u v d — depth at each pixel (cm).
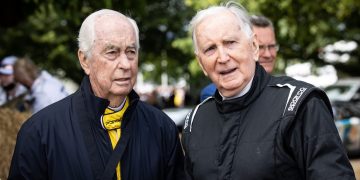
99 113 274
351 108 948
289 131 247
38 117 281
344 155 242
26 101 513
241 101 260
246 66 264
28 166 275
